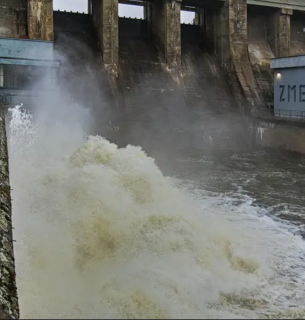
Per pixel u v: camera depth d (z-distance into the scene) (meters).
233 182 19.86
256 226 13.00
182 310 7.03
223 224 12.14
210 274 8.59
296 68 29.59
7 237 7.11
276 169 23.30
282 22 39.06
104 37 31.11
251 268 9.47
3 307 5.30
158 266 8.36
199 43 38.69
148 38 36.72
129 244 9.05
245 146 31.14
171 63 33.84
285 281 9.10
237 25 35.31
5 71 23.55
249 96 33.09
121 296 6.97
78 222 9.25
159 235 9.46
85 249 8.66
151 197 11.48
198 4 36.47
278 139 28.88
